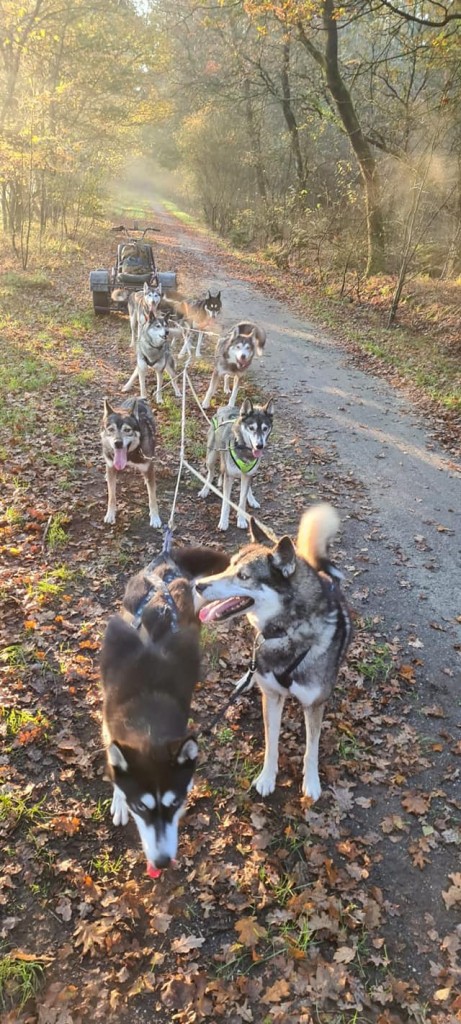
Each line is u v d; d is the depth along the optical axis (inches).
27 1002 51.4
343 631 66.1
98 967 54.1
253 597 62.9
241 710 82.9
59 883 60.1
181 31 531.5
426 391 220.1
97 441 158.6
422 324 299.3
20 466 139.0
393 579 115.2
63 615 96.4
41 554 110.7
